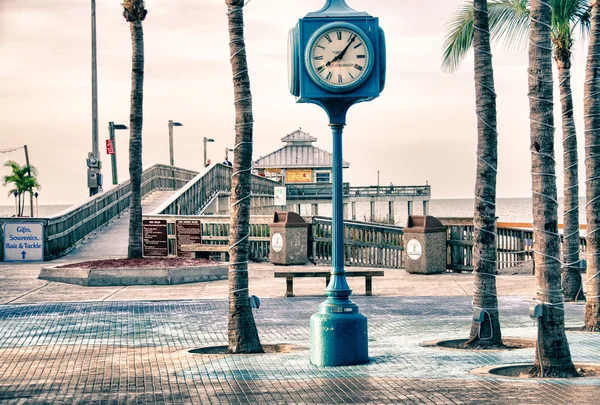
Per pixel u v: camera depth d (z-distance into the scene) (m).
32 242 27.34
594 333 13.65
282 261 26.08
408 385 9.44
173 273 21.47
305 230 26.25
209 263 22.92
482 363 10.95
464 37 16.67
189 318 15.96
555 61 16.66
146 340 13.59
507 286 20.59
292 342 13.37
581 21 17.41
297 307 17.44
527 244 24.44
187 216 27.48
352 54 11.26
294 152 84.88
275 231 26.30
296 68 11.52
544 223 10.30
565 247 17.61
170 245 27.69
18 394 9.50
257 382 9.91
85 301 18.30
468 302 17.97
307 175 84.31
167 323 15.38
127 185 39.12
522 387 9.20
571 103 16.22
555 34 16.23
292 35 11.59
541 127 10.42
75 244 30.47
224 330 14.59
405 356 11.59
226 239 27.33
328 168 84.50
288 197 77.00
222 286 20.98
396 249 26.36
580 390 8.98
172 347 12.90
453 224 24.56
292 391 9.33
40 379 10.38
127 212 38.28
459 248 24.53
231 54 12.48
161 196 42.25
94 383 10.05
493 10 17.36
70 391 9.62
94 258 28.25
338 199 11.35
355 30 11.23
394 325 14.96
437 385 9.39
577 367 10.65
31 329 14.72
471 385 9.35
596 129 14.12
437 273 24.00
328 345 10.95
